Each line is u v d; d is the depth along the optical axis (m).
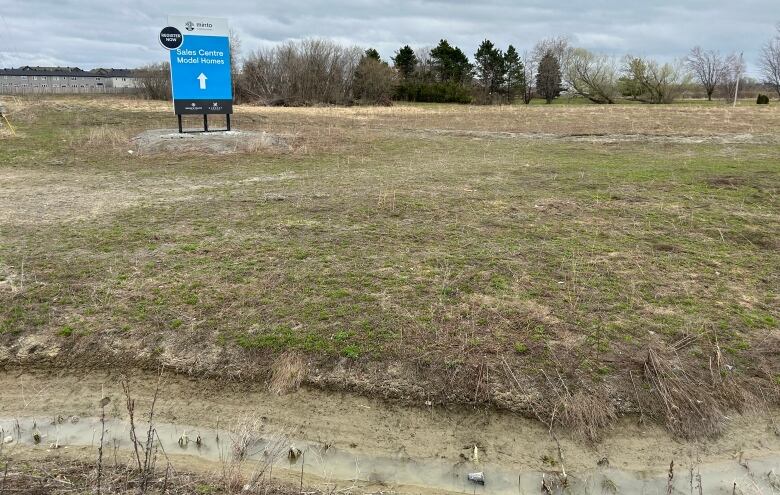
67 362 4.75
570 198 9.32
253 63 45.88
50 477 3.48
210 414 4.26
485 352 4.66
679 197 9.36
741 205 8.81
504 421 4.14
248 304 5.38
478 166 12.95
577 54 65.56
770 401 4.28
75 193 9.82
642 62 59.16
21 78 55.94
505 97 72.75
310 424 4.16
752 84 76.69
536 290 5.66
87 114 22.19
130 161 13.34
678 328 4.99
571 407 4.15
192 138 15.12
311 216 8.22
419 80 64.81
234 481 3.47
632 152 15.68
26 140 15.48
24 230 7.47
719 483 3.67
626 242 7.10
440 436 4.05
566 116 29.88
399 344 4.75
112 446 3.92
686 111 33.22
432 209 8.59
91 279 5.89
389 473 3.74
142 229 7.54
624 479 3.71
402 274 6.02
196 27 15.55
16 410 4.29
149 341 4.91
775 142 17.61
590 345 4.74
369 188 10.20
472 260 6.43
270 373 4.57
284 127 20.88
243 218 8.10
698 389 4.32
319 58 47.31
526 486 3.65
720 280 5.97
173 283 5.79
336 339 4.83
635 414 4.17
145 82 42.41
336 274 6.02
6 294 5.53
